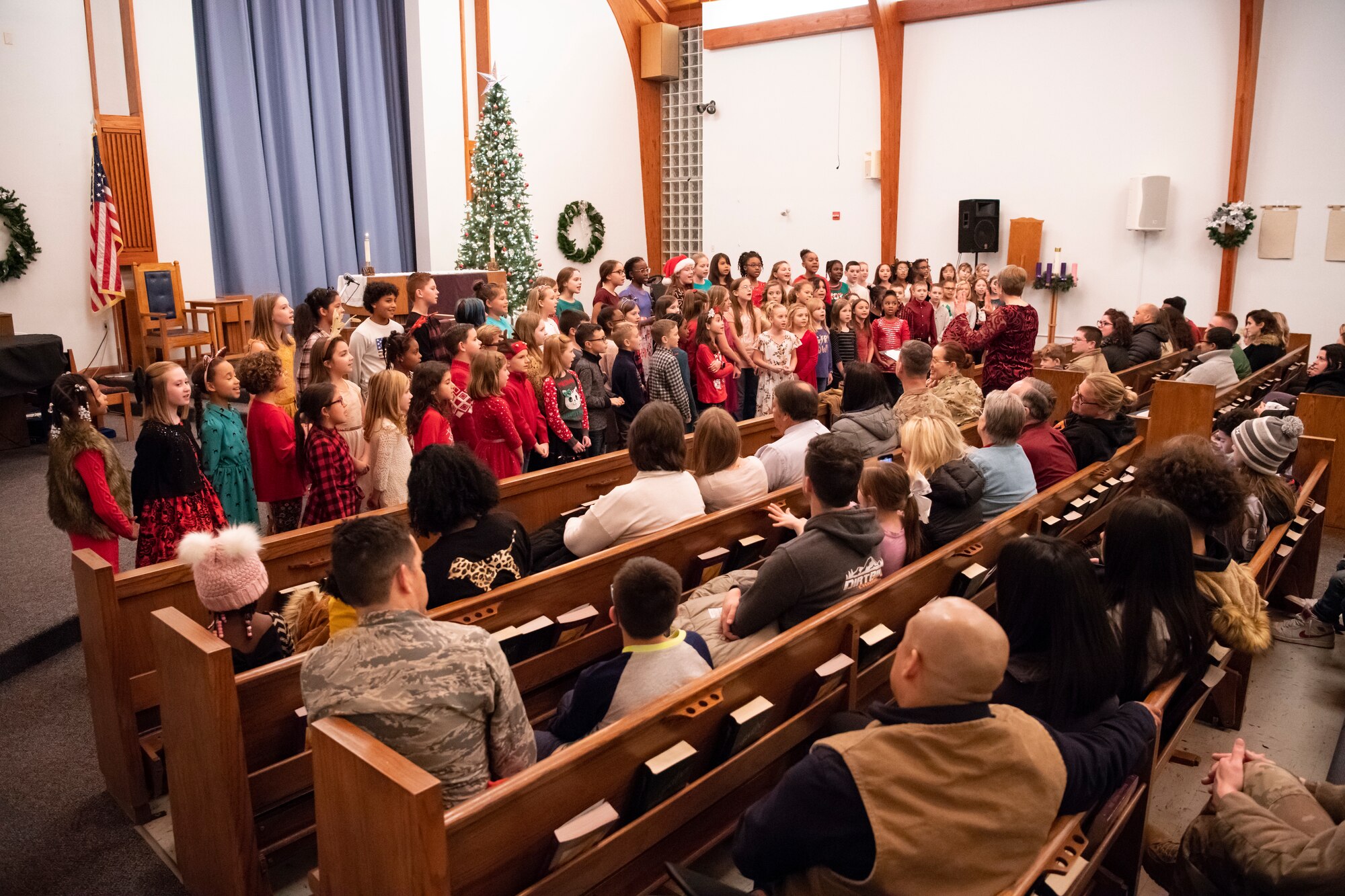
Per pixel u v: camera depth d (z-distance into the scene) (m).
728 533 3.61
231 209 10.54
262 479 4.23
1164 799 3.15
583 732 2.38
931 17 11.27
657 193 15.13
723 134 13.52
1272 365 7.48
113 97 9.38
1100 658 2.02
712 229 13.88
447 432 4.38
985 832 1.58
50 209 8.92
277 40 10.83
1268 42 9.30
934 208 11.73
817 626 2.62
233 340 9.98
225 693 2.33
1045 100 10.71
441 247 12.68
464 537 2.78
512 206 11.26
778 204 13.10
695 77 14.45
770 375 6.80
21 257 8.66
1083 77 10.41
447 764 1.95
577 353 5.82
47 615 4.25
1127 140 10.23
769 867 1.69
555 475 4.37
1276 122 9.39
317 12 11.20
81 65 9.01
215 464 4.19
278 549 3.21
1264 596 3.68
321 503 3.93
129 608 2.90
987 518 3.77
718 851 2.77
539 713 3.10
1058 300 10.95
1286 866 1.79
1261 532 3.62
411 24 12.02
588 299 14.41
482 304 6.22
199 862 2.57
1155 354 7.59
